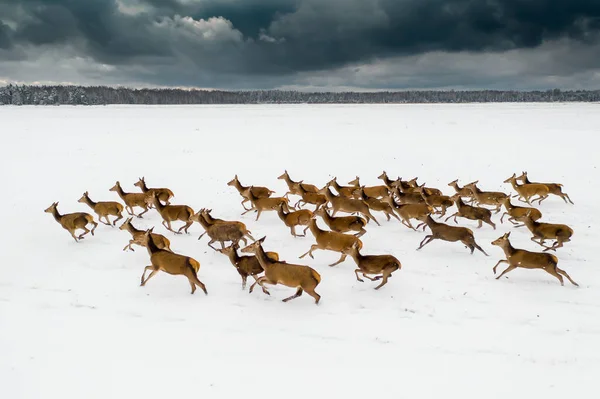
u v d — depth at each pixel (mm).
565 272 9664
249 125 51844
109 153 29422
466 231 11422
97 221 15086
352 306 8992
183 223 14977
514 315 8516
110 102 169125
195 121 58094
